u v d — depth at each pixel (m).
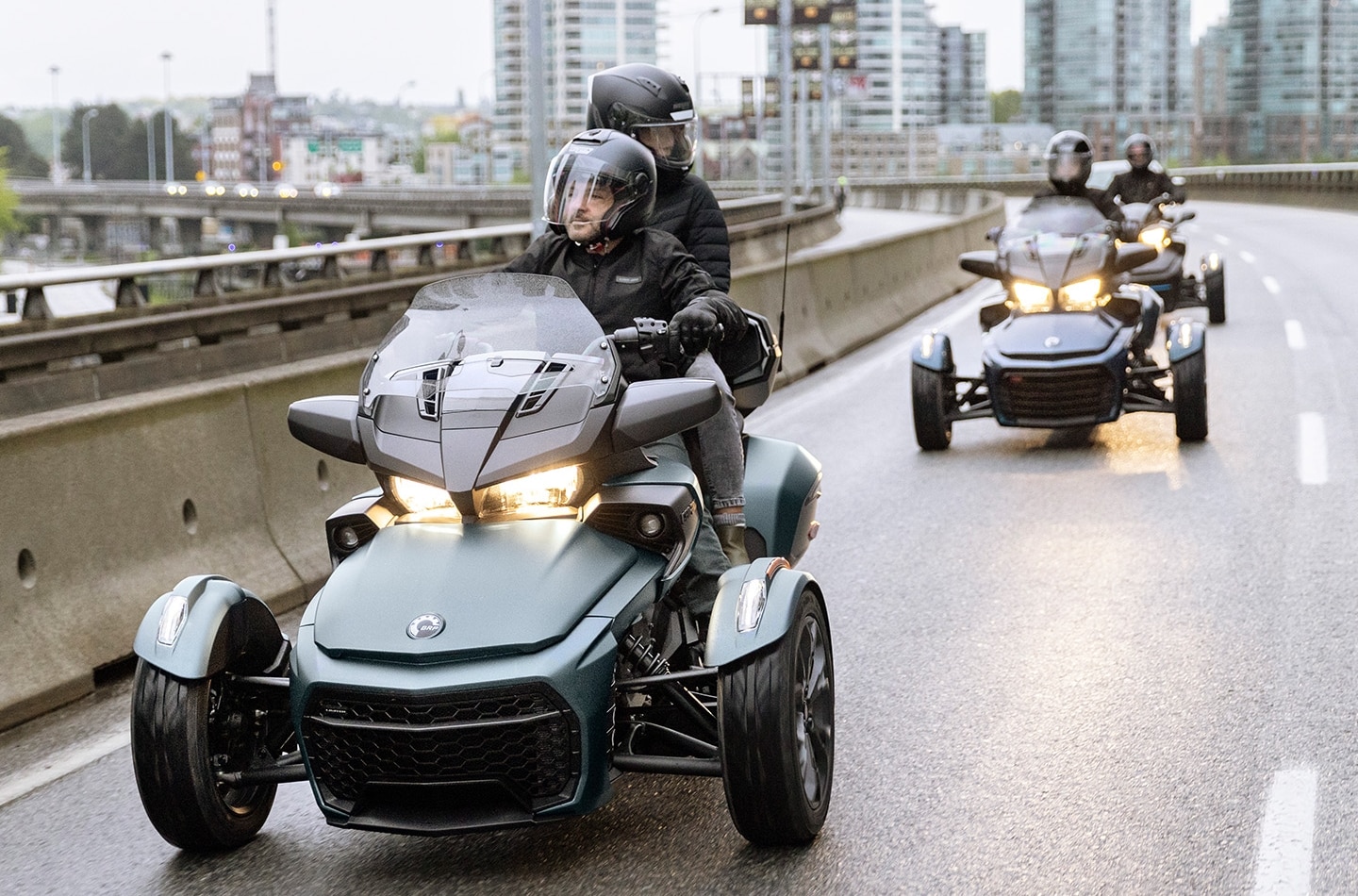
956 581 7.33
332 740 3.97
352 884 4.21
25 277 18.16
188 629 4.30
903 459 10.77
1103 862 4.13
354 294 23.88
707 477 5.02
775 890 4.03
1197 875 4.02
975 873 4.09
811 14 47.09
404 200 99.94
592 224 4.93
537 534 4.16
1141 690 5.59
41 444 6.14
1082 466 10.16
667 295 5.03
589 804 3.96
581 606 3.99
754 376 5.70
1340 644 6.04
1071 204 11.55
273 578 7.19
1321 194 53.81
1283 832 4.27
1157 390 10.81
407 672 3.84
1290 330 17.22
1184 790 4.61
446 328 4.54
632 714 4.40
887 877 4.09
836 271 18.44
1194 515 8.48
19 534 5.97
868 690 5.75
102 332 18.95
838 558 7.89
